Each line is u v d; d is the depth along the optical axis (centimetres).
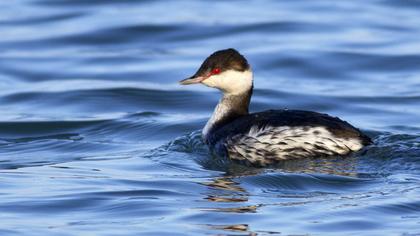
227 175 1379
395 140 1489
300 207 1209
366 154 1385
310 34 2389
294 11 2603
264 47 2278
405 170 1341
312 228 1130
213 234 1112
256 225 1143
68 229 1138
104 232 1125
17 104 1942
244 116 1501
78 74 2148
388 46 2275
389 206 1199
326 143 1381
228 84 1534
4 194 1293
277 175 1334
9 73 2155
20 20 2547
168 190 1301
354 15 2559
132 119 1789
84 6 2670
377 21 2494
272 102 1906
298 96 1936
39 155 1559
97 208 1225
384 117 1784
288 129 1397
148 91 1989
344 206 1207
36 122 1756
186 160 1476
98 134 1709
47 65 2211
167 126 1734
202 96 1964
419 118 1767
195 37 2388
